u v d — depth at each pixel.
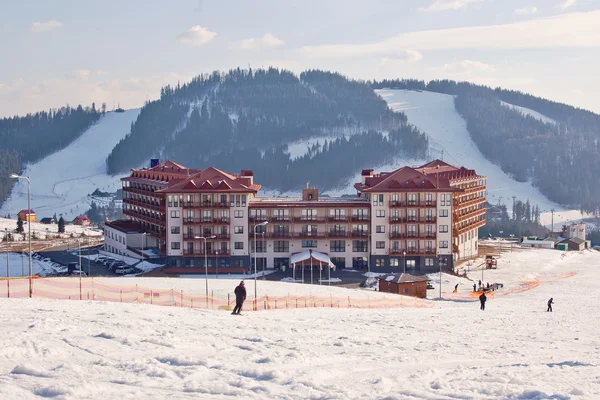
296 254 141.38
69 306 47.06
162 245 145.75
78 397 20.55
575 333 52.16
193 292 88.38
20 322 34.31
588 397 23.19
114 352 28.38
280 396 22.17
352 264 145.25
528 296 114.50
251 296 87.44
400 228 143.25
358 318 57.50
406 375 27.23
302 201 149.12
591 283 136.00
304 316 55.28
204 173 146.12
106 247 187.62
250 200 149.12
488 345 40.94
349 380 25.78
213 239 142.00
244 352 30.91
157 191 140.38
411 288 111.94
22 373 23.25
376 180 153.25
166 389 22.33
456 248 143.00
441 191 141.88
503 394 23.67
